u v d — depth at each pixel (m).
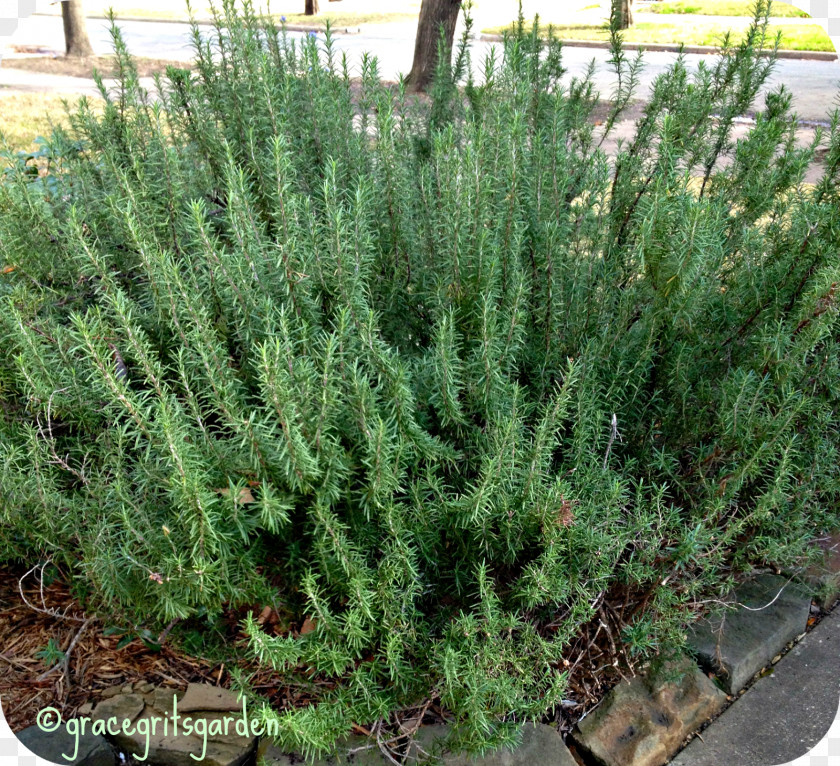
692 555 2.12
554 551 1.94
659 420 2.66
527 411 2.38
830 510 2.64
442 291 2.36
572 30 15.34
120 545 1.94
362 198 2.26
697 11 17.59
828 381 2.43
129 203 2.22
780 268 2.51
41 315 2.46
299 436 1.74
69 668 2.20
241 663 2.18
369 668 2.02
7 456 2.01
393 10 20.72
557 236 2.46
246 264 2.13
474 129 2.62
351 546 1.95
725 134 3.34
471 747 1.87
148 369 1.90
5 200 2.47
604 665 2.23
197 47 3.09
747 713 2.21
